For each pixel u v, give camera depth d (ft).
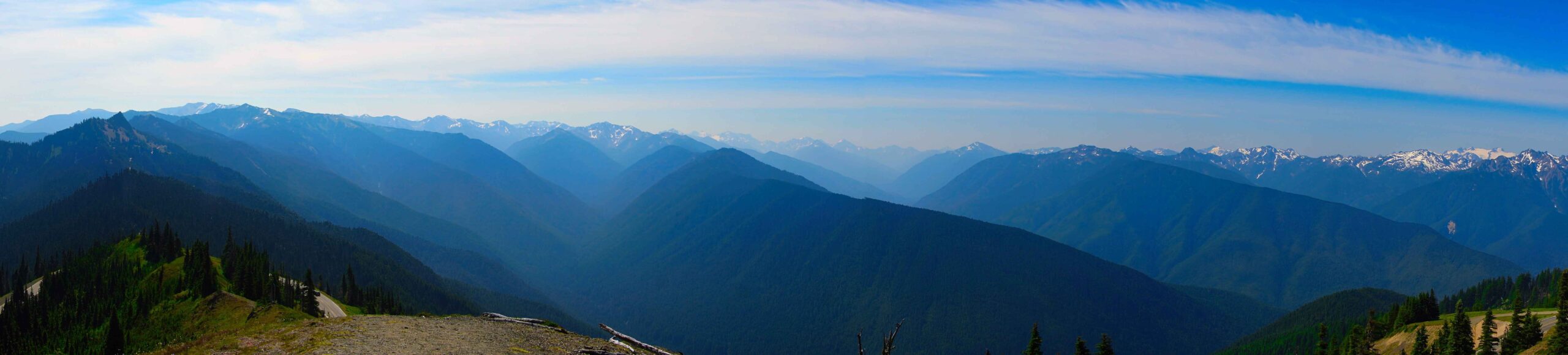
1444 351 418.51
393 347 210.59
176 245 633.61
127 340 403.34
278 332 221.87
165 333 402.93
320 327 228.63
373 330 230.48
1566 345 325.21
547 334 258.16
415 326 243.81
